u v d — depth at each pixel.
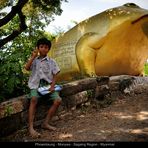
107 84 7.93
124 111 6.88
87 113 6.86
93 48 10.72
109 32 10.48
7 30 14.88
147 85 8.99
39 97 5.54
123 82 8.41
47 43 5.64
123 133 5.32
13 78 6.17
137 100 7.81
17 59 6.57
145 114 6.55
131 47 11.16
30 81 5.58
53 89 5.63
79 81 7.18
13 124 5.33
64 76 11.34
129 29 10.66
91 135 5.33
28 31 15.26
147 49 11.73
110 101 7.68
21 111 5.47
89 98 7.31
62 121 6.31
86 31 10.99
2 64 6.37
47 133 5.55
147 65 14.98
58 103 5.68
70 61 11.07
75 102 6.85
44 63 5.64
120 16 10.59
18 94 6.51
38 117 5.86
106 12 11.03
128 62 11.33
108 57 10.88
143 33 11.08
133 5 11.59
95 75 10.53
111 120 6.22
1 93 6.20
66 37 11.52
